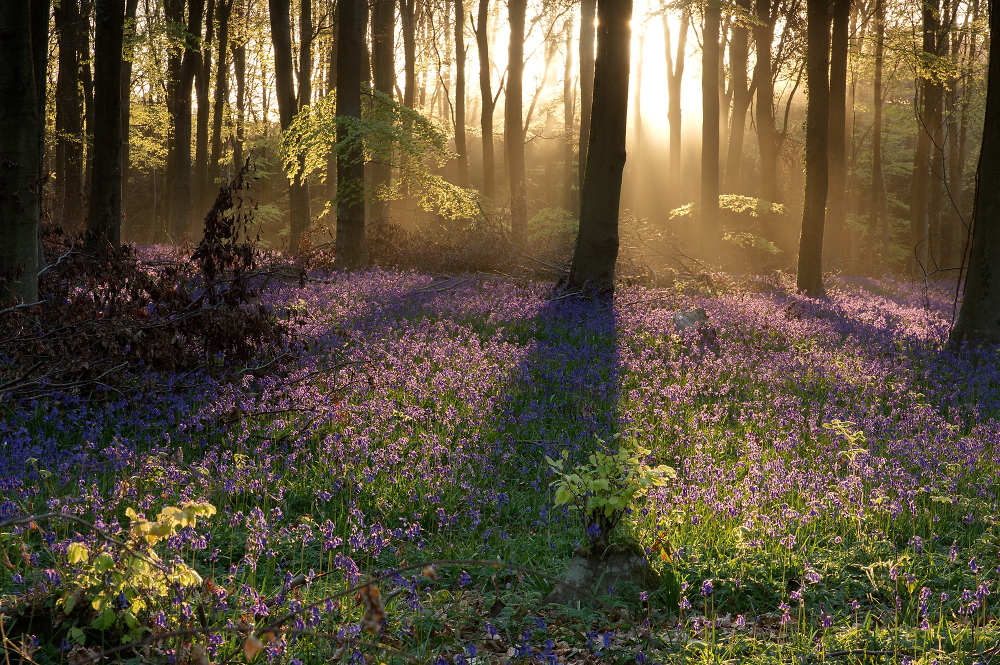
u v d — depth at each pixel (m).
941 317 17.47
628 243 25.97
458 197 22.52
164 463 5.75
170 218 34.78
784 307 17.12
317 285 15.72
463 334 12.40
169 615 3.89
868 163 47.94
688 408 8.82
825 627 4.22
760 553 5.30
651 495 5.77
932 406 9.85
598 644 4.14
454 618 4.52
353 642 3.66
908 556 5.25
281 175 48.09
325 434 7.36
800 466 7.16
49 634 3.82
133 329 7.71
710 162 25.27
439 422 7.75
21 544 4.12
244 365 8.56
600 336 12.86
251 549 4.65
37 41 10.52
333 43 33.66
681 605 4.40
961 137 36.75
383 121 20.08
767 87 28.86
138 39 26.16
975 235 13.71
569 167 45.50
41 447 6.07
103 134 15.69
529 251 22.75
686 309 16.25
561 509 6.11
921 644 4.21
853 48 27.53
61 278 10.01
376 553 4.95
